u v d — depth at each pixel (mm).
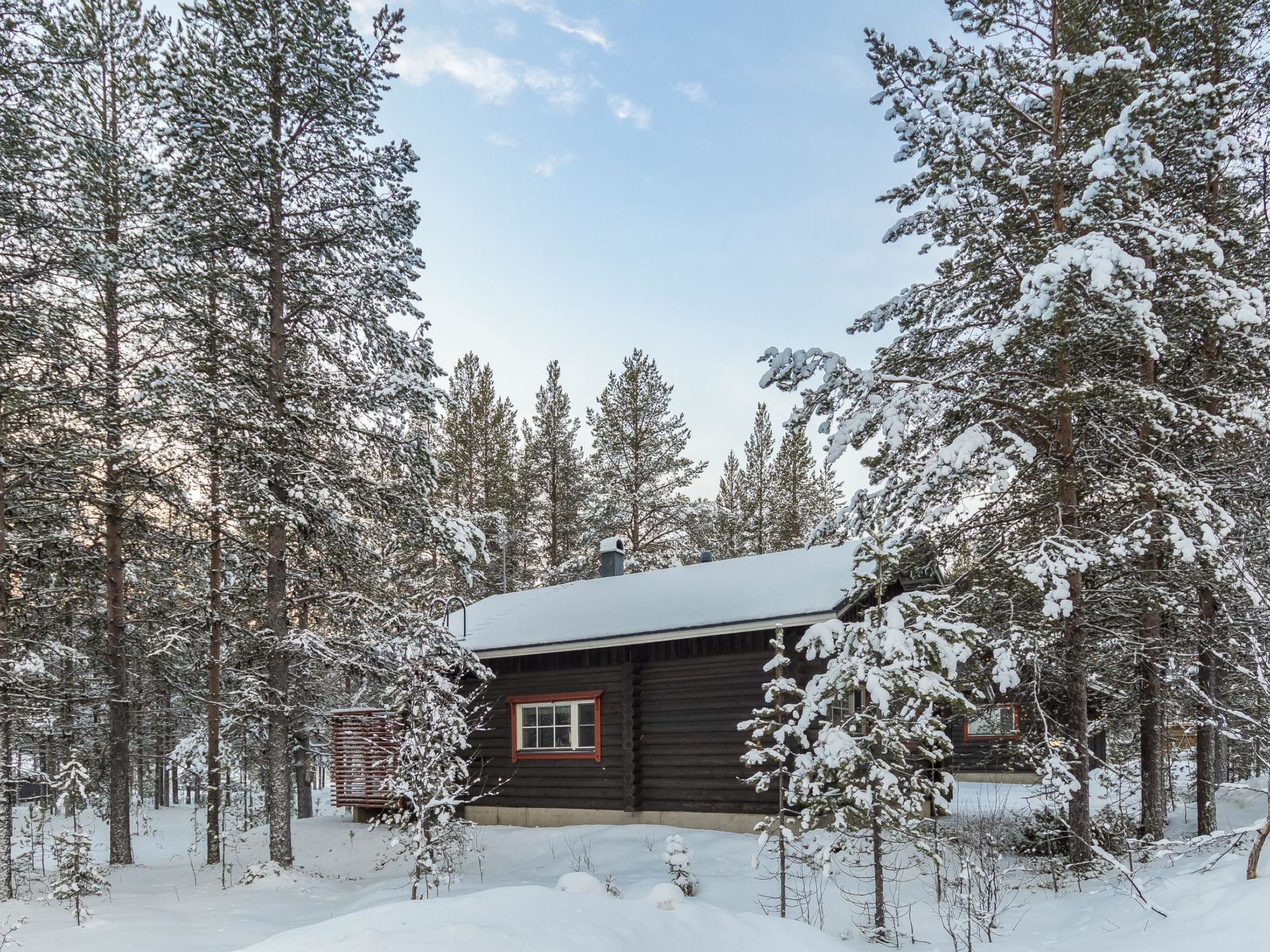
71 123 12570
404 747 9336
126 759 14219
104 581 14477
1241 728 9406
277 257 13250
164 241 12281
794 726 7930
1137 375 11641
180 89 11758
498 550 31719
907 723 7668
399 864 13188
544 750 15211
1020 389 10820
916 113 10773
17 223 11508
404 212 13734
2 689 11883
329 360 14047
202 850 17375
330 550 13961
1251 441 10547
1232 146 9547
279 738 12734
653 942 5566
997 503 11336
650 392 32062
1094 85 10445
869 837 7938
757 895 9102
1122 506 11070
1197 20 11398
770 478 35875
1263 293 10406
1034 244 10484
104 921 8891
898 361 11625
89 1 14391
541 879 10836
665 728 13992
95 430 12906
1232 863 7738
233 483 12859
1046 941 7062
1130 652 10828
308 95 12695
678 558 31797
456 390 33312
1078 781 9539
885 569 8148
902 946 7195
